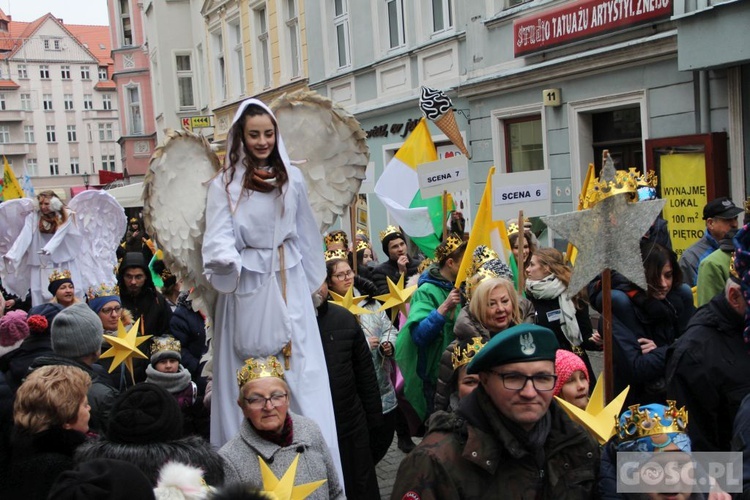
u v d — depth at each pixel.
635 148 11.52
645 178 6.18
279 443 3.74
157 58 32.72
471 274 5.11
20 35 86.19
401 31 16.67
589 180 6.25
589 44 11.71
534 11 12.62
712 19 9.38
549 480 2.73
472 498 2.64
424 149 8.99
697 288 6.07
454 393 4.43
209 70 28.19
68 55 85.56
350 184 4.83
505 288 4.61
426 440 2.74
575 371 3.93
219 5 26.19
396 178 8.98
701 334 3.68
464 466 2.67
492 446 2.67
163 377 5.07
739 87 9.64
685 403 3.69
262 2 22.86
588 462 2.81
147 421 3.18
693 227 10.19
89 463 2.21
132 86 47.38
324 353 4.74
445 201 7.48
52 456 3.43
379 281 8.55
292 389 4.20
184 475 2.69
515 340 2.65
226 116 26.84
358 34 17.95
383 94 17.20
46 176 85.31
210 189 4.15
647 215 3.82
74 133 86.31
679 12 9.75
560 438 2.79
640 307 4.66
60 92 85.56
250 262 4.16
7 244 9.76
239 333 4.20
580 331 5.83
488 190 6.46
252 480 3.64
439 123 8.91
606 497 2.80
